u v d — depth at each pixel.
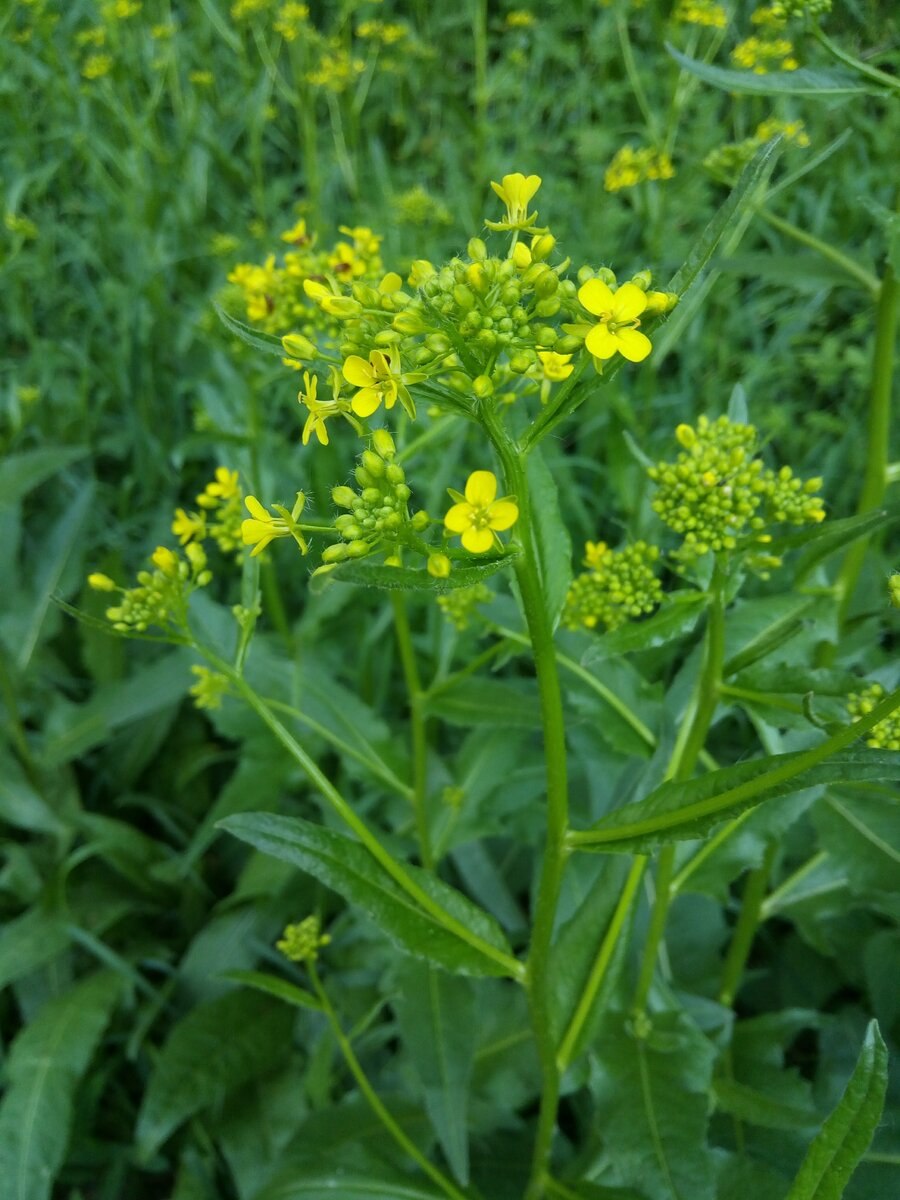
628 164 0.37
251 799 0.32
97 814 0.39
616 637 0.19
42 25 0.52
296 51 0.47
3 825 0.39
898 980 0.29
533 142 0.53
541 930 0.19
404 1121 0.29
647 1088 0.21
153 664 0.39
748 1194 0.23
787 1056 0.32
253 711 0.32
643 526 0.33
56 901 0.34
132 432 0.45
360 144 0.61
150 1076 0.33
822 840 0.24
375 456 0.15
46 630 0.39
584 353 0.14
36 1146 0.29
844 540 0.20
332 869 0.19
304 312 0.27
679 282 0.15
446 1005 0.24
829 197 0.47
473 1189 0.25
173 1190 0.32
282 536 0.15
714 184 0.51
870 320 0.44
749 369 0.44
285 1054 0.32
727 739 0.35
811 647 0.23
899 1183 0.24
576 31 0.62
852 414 0.41
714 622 0.19
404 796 0.29
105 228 0.53
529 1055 0.30
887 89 0.20
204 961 0.34
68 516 0.41
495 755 0.32
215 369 0.43
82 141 0.51
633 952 0.27
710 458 0.19
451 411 0.15
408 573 0.14
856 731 0.15
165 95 0.62
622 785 0.25
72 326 0.53
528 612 0.16
